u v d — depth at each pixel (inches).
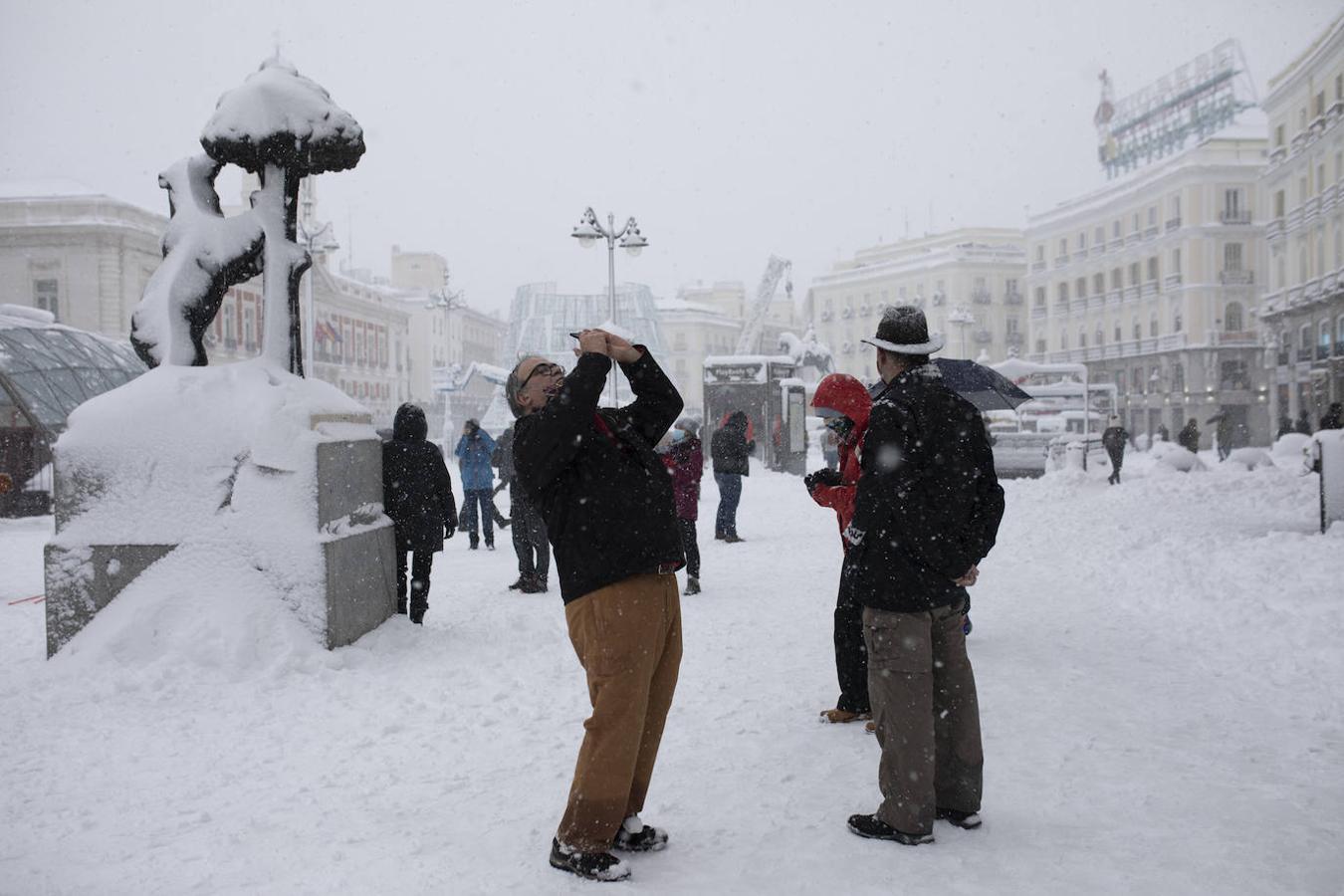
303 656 215.8
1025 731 169.8
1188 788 140.6
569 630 123.4
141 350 254.2
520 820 132.0
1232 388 2400.3
